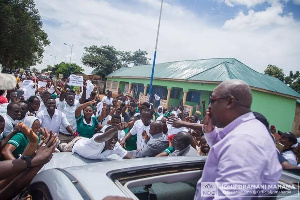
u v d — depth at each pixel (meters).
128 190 1.57
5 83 1.11
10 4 29.22
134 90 29.11
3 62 34.44
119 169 1.80
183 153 3.32
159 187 2.06
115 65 42.50
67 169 1.72
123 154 3.09
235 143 1.23
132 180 1.77
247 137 1.23
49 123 4.69
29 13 31.73
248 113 1.41
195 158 2.31
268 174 1.21
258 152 1.19
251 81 16.55
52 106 4.68
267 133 1.31
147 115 4.74
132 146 5.09
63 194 1.41
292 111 19.06
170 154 3.37
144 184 1.83
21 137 3.01
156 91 25.30
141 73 26.81
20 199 1.73
